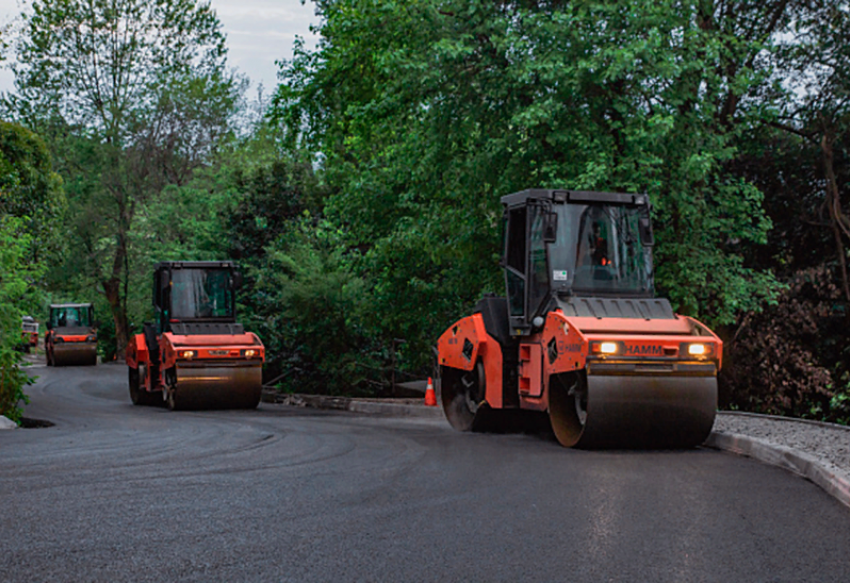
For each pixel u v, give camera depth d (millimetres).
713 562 5660
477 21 17312
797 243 22625
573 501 7621
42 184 24844
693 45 16812
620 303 12055
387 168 21375
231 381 20703
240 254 31750
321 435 13359
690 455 10812
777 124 21609
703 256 17609
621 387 10938
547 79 16031
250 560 5633
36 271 17469
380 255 22125
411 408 20547
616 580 5238
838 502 7691
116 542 6082
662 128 15742
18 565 5473
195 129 50000
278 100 28000
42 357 60594
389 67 18453
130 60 49312
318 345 26344
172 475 8992
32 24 48312
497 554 5809
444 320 23438
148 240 49594
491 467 9656
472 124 18422
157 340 22844
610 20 16344
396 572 5375
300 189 32531
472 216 19656
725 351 21453
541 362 12336
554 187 15859
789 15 21344
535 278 12625
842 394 19531
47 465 9617
